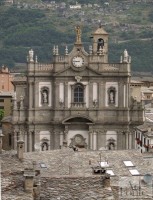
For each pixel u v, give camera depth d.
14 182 62.09
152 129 190.12
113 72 198.75
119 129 198.50
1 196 60.22
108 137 198.62
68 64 197.75
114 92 199.38
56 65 197.38
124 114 198.50
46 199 63.22
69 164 100.19
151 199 69.44
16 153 83.50
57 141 197.00
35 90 197.25
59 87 197.75
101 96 198.50
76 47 197.88
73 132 197.25
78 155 102.81
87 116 197.12
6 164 76.12
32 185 61.56
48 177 65.56
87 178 64.94
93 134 197.62
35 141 196.62
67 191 63.97
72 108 197.50
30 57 198.12
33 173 62.91
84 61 198.12
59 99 197.38
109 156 103.19
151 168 98.81
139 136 193.50
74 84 197.75
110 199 63.31
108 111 198.62
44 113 197.62
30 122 196.25
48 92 198.00
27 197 60.78
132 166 99.50
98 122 197.62
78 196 63.53
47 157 102.06
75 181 64.69
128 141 198.75
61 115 197.25
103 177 65.00
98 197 63.50
